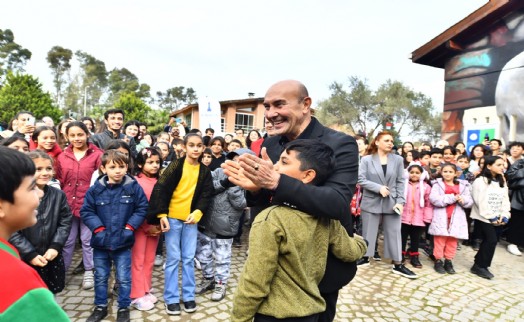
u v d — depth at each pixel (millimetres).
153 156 3293
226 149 6625
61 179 3422
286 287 1298
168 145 5418
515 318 3193
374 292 3592
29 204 927
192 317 2869
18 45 54656
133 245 2900
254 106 24000
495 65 8133
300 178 1405
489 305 3436
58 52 57250
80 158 3506
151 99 72312
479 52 8461
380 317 3066
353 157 1592
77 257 4164
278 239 1270
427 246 5055
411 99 26609
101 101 60750
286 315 1270
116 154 2748
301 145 1426
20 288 792
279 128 1674
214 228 3215
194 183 2994
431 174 5230
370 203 4176
